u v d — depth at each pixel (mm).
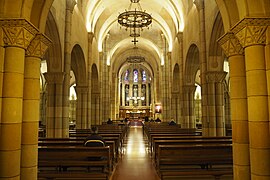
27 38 5852
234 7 6516
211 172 6965
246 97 6367
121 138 14711
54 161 7496
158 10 25266
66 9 13953
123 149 14773
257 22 5652
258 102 5629
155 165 9570
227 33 6457
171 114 25734
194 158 7918
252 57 5746
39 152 7484
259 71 5684
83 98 19328
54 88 13078
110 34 34281
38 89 6492
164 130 16734
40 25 6520
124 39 34062
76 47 17312
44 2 6508
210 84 13289
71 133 15852
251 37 5719
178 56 21703
